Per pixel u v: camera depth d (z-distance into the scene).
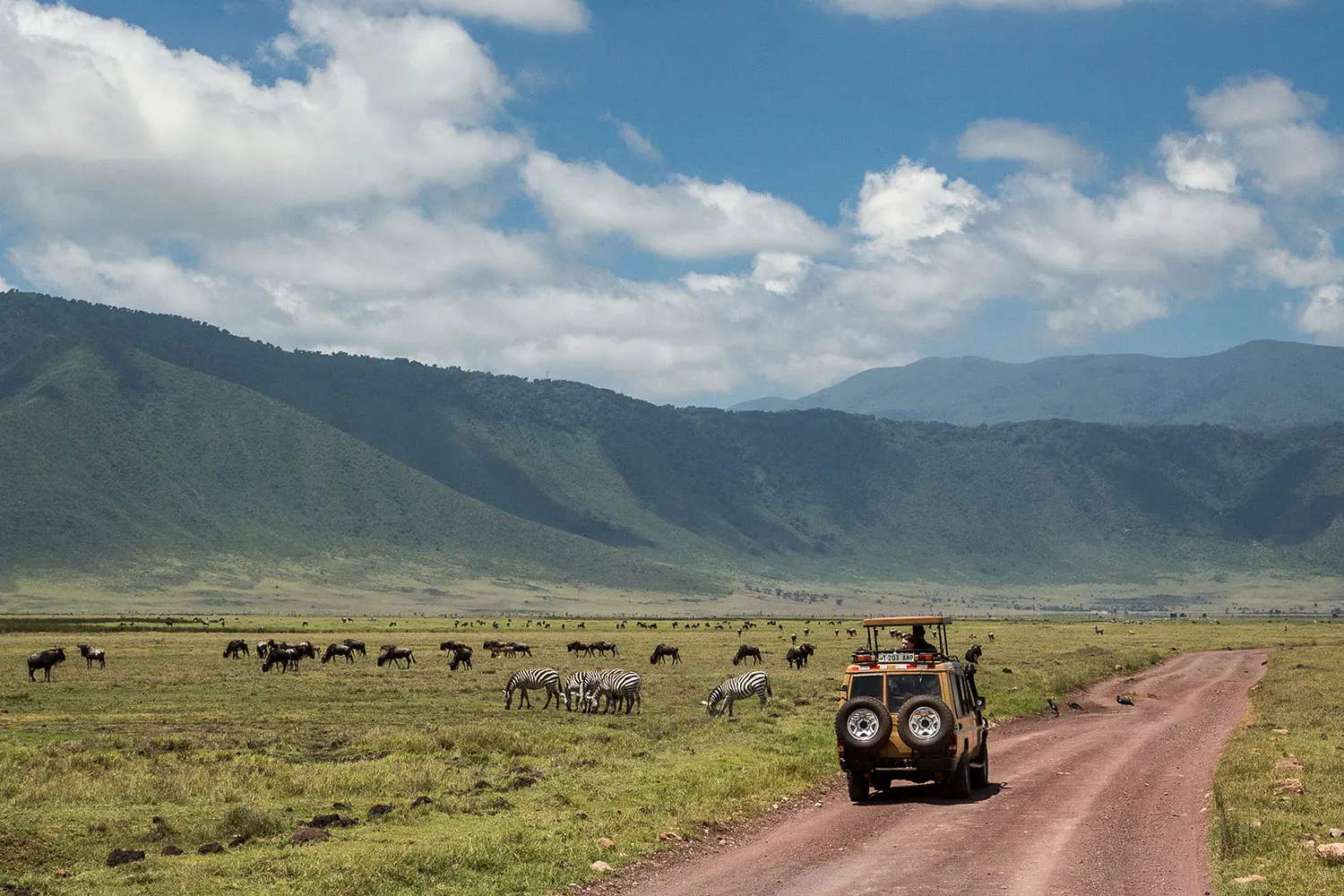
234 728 35.56
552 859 16.53
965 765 22.33
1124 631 147.38
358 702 45.75
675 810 20.11
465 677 60.03
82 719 38.28
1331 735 29.55
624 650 94.69
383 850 16.59
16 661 71.31
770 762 26.03
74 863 16.30
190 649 90.75
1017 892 14.79
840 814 20.81
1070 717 40.00
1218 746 29.92
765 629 168.38
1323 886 14.55
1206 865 16.31
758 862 16.86
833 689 50.06
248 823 18.42
